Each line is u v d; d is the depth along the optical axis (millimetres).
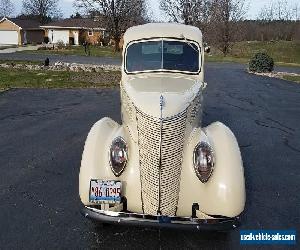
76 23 66062
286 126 10883
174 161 4316
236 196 4148
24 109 12297
